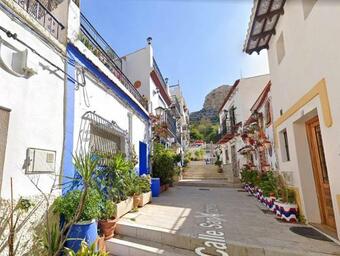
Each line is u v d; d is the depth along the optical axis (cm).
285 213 468
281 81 556
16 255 268
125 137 667
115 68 676
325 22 334
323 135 348
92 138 498
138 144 797
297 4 428
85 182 348
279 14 509
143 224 428
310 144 469
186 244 356
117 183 505
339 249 306
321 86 349
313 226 418
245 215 520
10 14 283
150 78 1066
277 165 629
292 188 500
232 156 1680
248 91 1366
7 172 268
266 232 387
